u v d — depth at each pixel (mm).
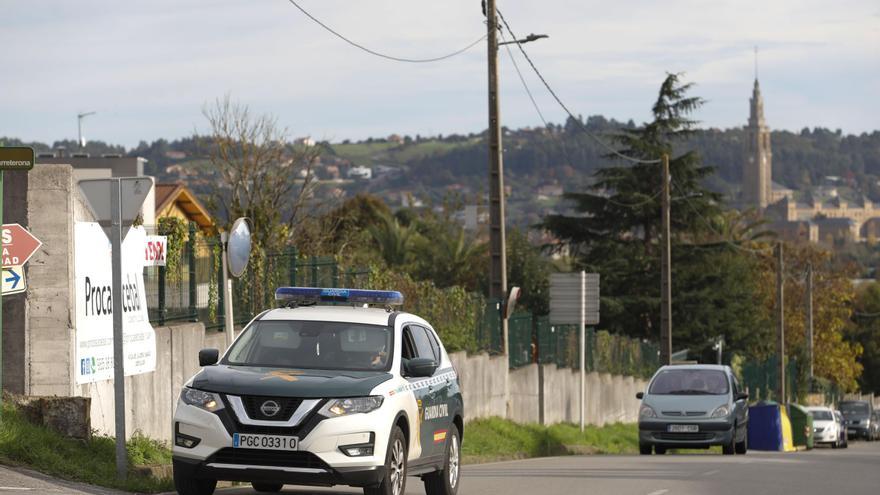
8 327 39969
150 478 36688
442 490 36812
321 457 30203
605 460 62031
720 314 163750
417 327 36219
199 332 49344
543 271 169125
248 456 30391
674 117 162125
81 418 38406
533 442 76875
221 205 115812
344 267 66500
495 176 82625
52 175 40281
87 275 41344
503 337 84812
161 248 47094
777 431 96562
